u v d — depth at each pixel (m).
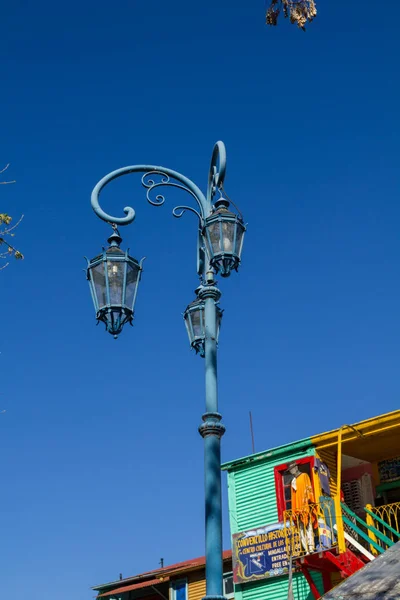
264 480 17.34
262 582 16.30
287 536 14.91
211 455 8.04
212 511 7.73
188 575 21.72
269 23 10.30
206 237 8.77
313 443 16.70
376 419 15.72
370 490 17.22
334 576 15.33
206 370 8.64
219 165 8.99
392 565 10.38
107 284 8.54
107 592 24.42
